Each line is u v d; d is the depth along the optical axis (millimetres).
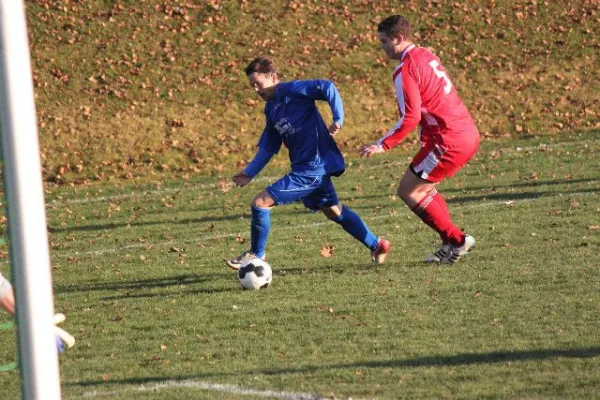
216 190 47812
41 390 12609
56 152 55219
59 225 41188
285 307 24453
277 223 37656
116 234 38406
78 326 23922
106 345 22000
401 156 54406
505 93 63688
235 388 17844
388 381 17766
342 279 27344
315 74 65750
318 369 18844
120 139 56906
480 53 68500
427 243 32062
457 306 23375
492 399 16391
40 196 12547
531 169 46469
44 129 57375
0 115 12352
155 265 31625
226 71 65500
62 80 63469
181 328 23078
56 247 36531
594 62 67312
